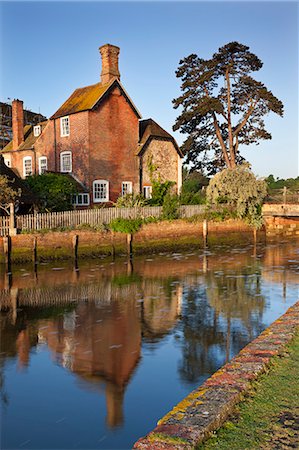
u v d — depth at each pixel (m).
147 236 26.88
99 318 11.71
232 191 31.91
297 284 16.38
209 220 30.66
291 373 5.20
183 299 13.93
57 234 22.83
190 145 39.91
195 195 33.44
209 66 37.22
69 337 10.01
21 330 10.66
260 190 32.62
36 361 8.38
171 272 19.64
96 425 5.79
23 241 21.59
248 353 5.82
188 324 10.93
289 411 4.30
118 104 32.16
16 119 37.81
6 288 16.09
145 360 8.31
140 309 12.66
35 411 6.24
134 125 33.28
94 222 25.23
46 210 25.20
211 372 7.64
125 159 32.69
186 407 4.29
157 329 10.53
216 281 17.19
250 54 37.53
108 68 31.72
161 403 6.43
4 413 6.19
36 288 16.08
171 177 36.25
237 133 40.66
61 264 22.02
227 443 3.76
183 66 38.69
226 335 9.93
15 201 23.28
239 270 20.06
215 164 42.53
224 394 4.52
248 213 32.88
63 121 32.62
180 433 3.79
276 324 7.31
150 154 34.47
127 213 27.03
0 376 7.61
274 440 3.80
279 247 30.28
